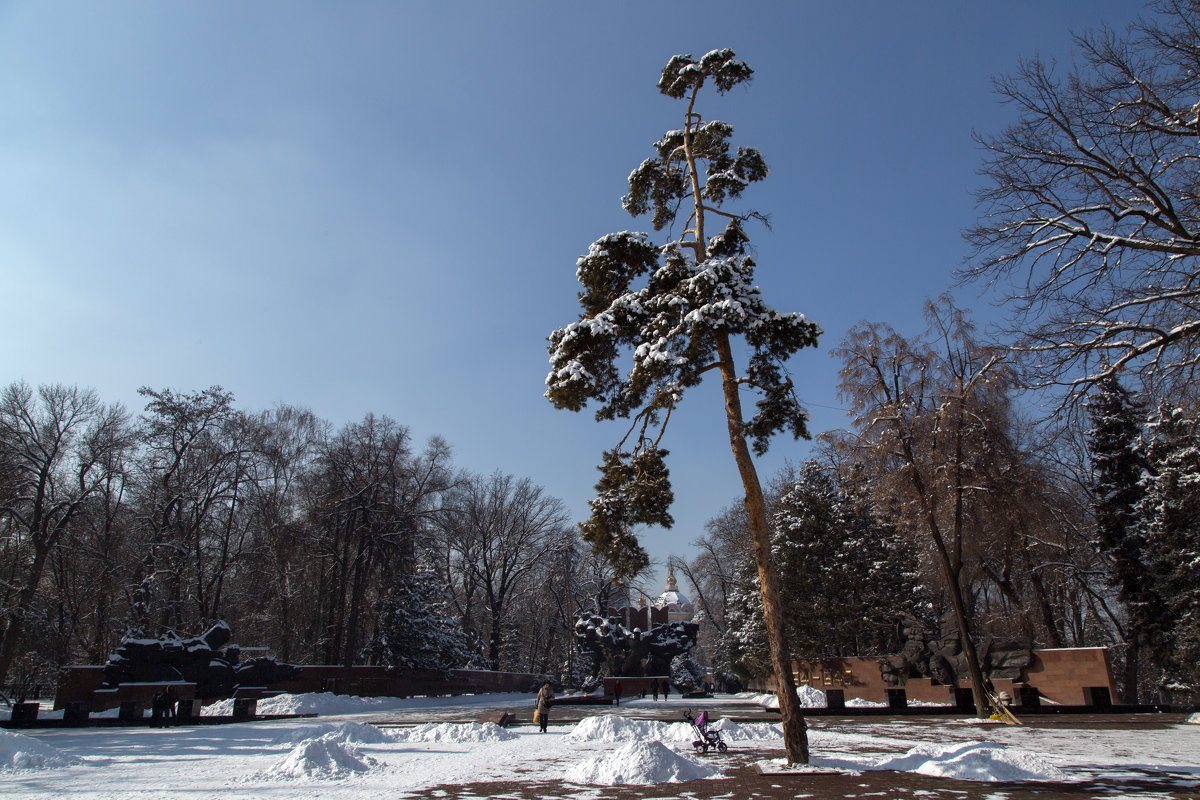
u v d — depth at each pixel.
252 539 50.06
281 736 20.72
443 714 33.25
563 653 82.69
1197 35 12.57
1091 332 14.07
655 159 17.47
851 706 33.38
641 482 16.06
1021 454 27.22
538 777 13.11
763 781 12.05
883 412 28.02
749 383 15.35
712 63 16.58
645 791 11.32
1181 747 16.70
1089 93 13.84
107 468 42.59
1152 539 32.41
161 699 25.95
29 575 38.31
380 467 46.31
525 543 65.50
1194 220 13.41
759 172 16.84
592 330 15.39
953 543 28.88
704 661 98.88
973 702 29.09
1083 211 14.37
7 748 14.65
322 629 48.25
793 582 42.19
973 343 27.53
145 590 37.78
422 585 52.50
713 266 14.93
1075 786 11.11
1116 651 43.34
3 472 36.66
